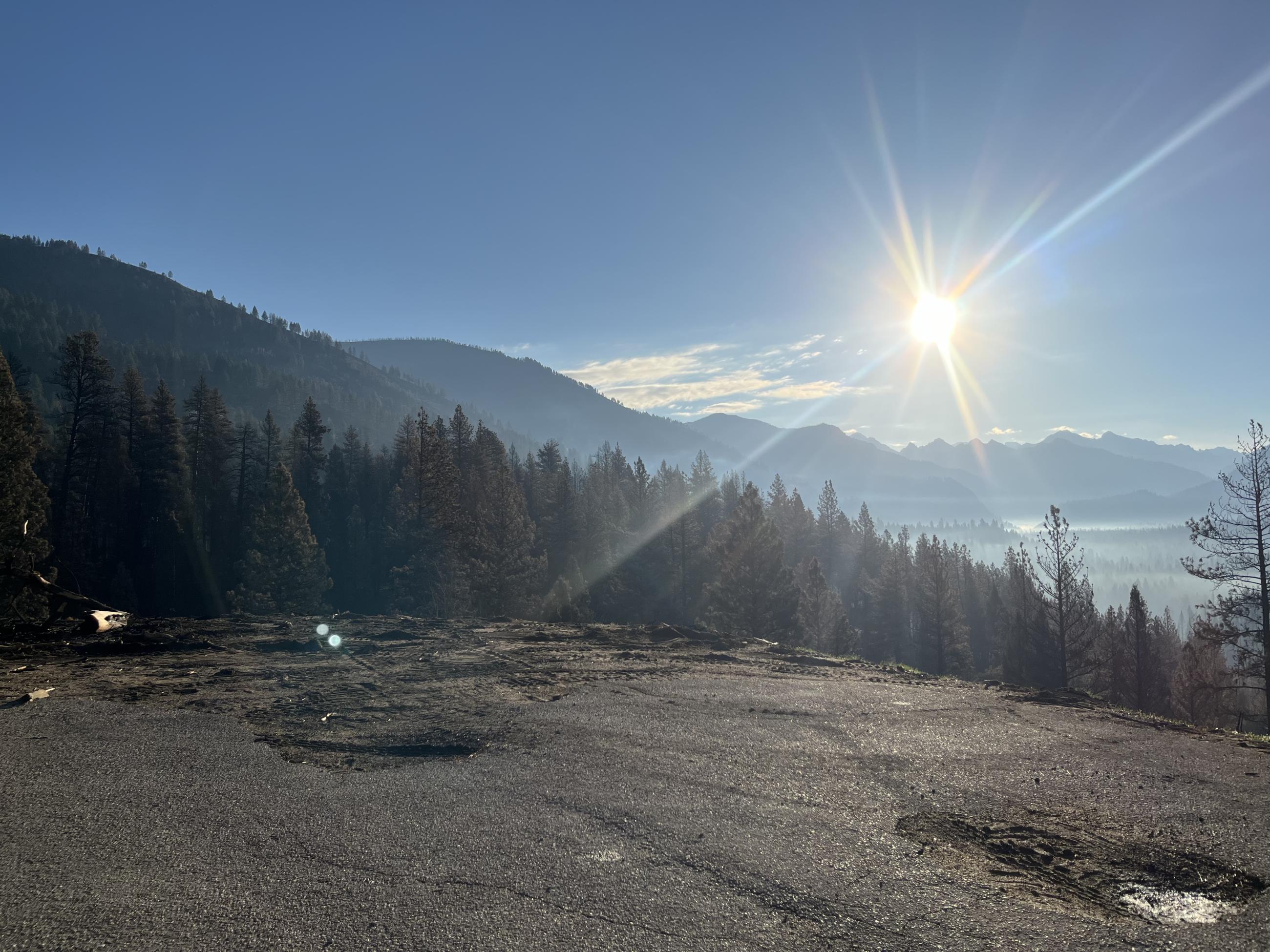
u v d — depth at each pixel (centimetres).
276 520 3806
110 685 946
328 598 5797
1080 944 375
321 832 507
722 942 370
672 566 6138
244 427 5981
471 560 4247
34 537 2547
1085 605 2967
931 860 474
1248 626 2125
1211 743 786
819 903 413
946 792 606
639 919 393
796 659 1357
